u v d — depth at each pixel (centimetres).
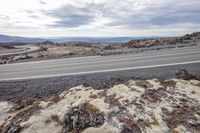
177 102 544
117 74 1022
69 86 871
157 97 561
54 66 1465
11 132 464
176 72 906
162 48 2098
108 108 471
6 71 1395
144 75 957
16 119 535
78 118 458
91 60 1619
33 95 828
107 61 1486
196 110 504
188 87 669
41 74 1195
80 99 551
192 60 1242
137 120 432
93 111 464
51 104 593
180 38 3188
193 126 427
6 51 4325
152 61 1314
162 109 496
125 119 427
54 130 450
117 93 573
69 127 448
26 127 471
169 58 1384
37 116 513
